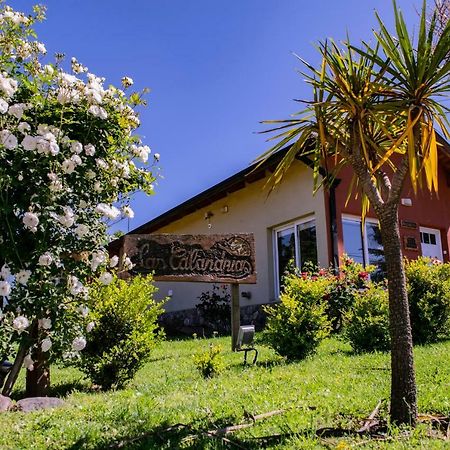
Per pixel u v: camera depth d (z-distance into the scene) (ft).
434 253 39.83
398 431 10.46
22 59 15.85
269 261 37.63
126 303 18.94
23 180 14.06
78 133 15.66
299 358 21.84
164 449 10.69
